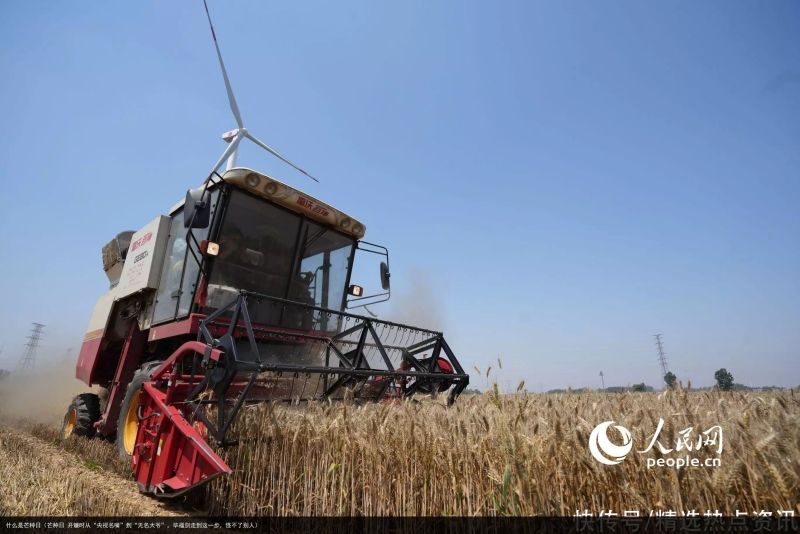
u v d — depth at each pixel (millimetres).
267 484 4008
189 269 6094
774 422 2459
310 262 6922
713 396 4039
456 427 3273
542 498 2584
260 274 6219
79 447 6961
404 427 3539
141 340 7191
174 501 4551
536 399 4121
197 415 4207
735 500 2127
